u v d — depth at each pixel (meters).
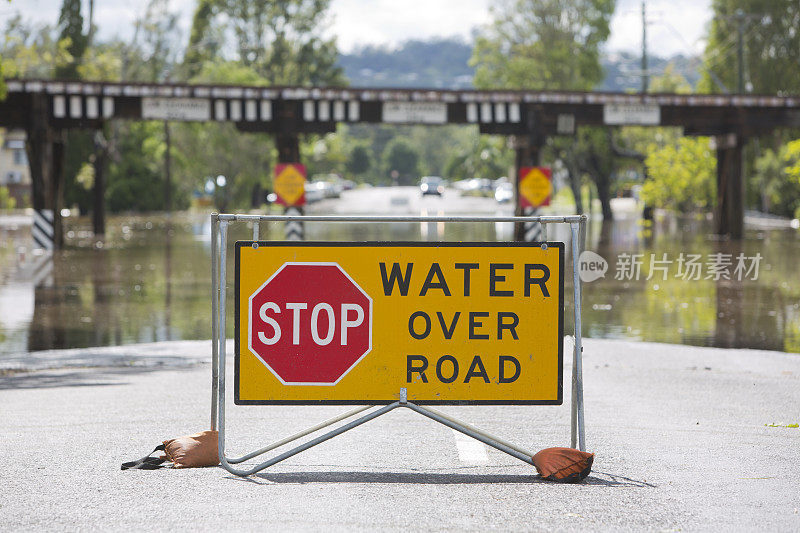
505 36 104.44
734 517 9.22
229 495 9.98
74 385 18.30
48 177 56.38
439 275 10.68
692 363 21.16
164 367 20.88
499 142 118.69
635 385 18.33
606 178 106.12
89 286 40.41
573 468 10.57
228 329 26.94
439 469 11.29
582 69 102.25
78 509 9.45
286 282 10.65
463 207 131.12
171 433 13.45
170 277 44.41
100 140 81.19
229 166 116.69
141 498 9.85
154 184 136.50
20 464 11.43
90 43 94.00
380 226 91.62
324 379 10.67
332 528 8.82
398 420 14.66
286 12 159.00
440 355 10.71
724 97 61.91
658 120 61.22
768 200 102.44
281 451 12.20
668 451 12.31
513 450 10.88
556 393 10.80
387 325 10.69
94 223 81.50
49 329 27.72
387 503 9.69
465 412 15.48
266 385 10.66
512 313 10.73
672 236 70.88
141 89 55.34
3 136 134.88
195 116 56.09
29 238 77.31
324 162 188.12
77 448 12.39
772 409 15.68
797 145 74.81
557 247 10.76
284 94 56.25
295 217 10.61
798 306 33.28
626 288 39.66
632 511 9.41
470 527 8.87
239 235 60.22
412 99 57.28
